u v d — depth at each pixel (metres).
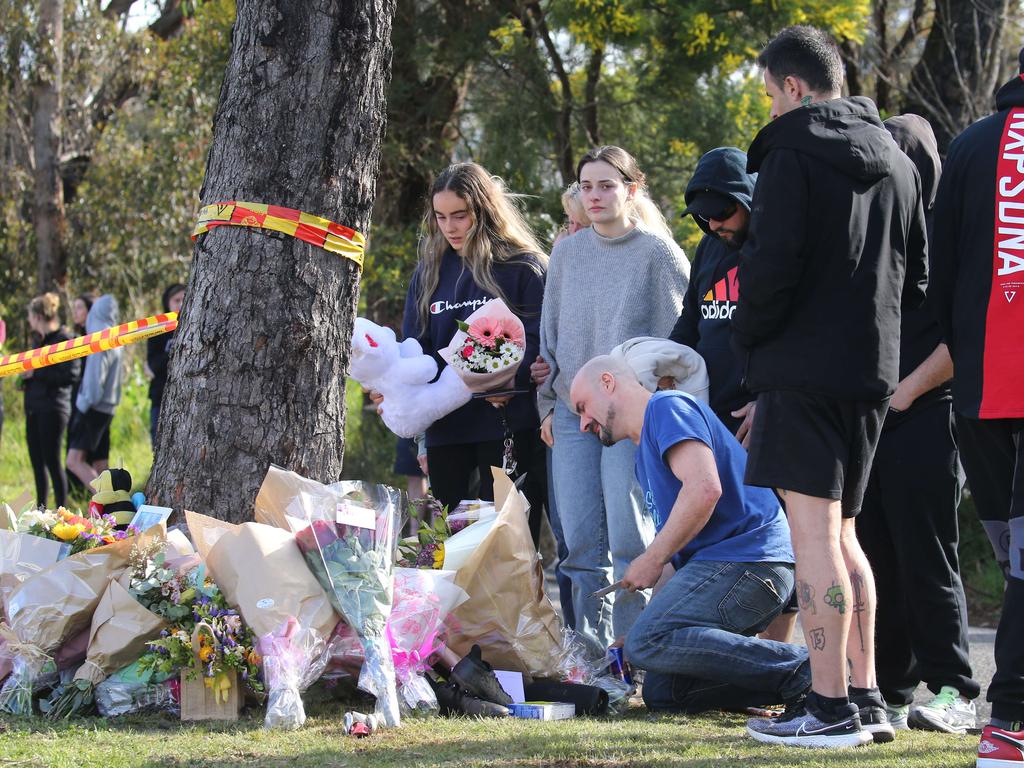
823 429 6.20
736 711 7.51
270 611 6.60
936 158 7.94
